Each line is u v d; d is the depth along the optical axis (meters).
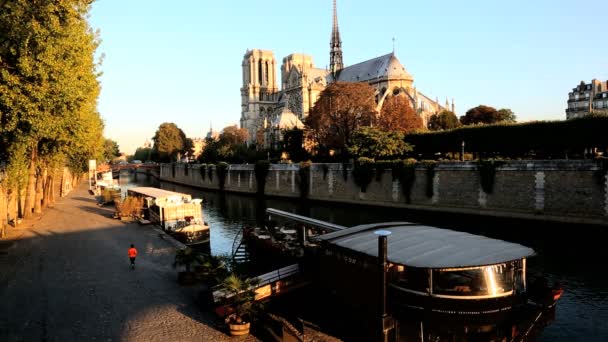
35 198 43.50
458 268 12.43
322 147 82.62
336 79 134.88
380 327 13.13
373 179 54.44
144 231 32.72
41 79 21.97
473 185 44.12
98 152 72.12
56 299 17.39
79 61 25.12
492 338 13.26
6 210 32.69
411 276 13.45
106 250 26.23
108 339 13.73
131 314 15.93
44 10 21.91
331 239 16.72
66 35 22.67
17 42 21.12
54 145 38.47
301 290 18.92
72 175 87.50
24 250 26.20
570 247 30.41
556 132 45.38
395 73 113.50
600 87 119.19
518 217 40.53
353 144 61.75
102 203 52.59
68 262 23.31
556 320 18.77
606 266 25.95
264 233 28.52
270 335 14.15
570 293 21.81
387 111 78.25
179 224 32.12
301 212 53.38
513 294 13.15
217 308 15.46
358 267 15.29
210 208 59.53
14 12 20.75
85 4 24.89
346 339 15.32
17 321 15.03
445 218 44.62
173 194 37.66
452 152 57.75
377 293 14.44
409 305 13.38
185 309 16.48
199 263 19.86
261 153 94.94
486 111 93.38
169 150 134.00
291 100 135.00
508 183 41.34
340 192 59.16
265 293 18.33
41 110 23.09
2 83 21.45
